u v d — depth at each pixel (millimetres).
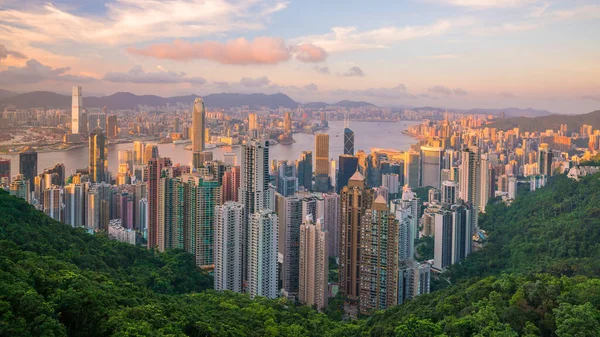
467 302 173375
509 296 159750
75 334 127750
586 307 133000
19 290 120188
